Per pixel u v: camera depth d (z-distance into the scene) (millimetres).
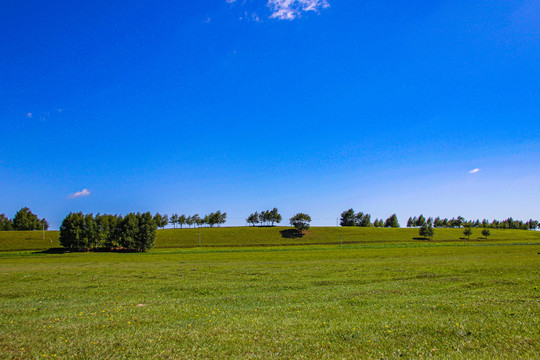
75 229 127375
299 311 19578
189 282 34375
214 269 47156
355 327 15352
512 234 195625
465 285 26953
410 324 15414
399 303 20797
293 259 65750
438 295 23203
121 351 13133
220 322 17391
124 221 133375
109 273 45000
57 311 21688
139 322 17781
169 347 13484
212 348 13227
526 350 11836
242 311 20312
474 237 178125
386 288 27422
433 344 12875
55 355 12773
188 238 175875
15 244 146875
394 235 184125
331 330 15062
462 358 11312
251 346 13297
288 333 14875
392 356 11805
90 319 18781
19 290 31078
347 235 185875
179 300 24875
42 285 34406
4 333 16078
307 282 32500
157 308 21750
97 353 12969
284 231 199625
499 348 12133
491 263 44219
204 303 23438
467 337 13398
